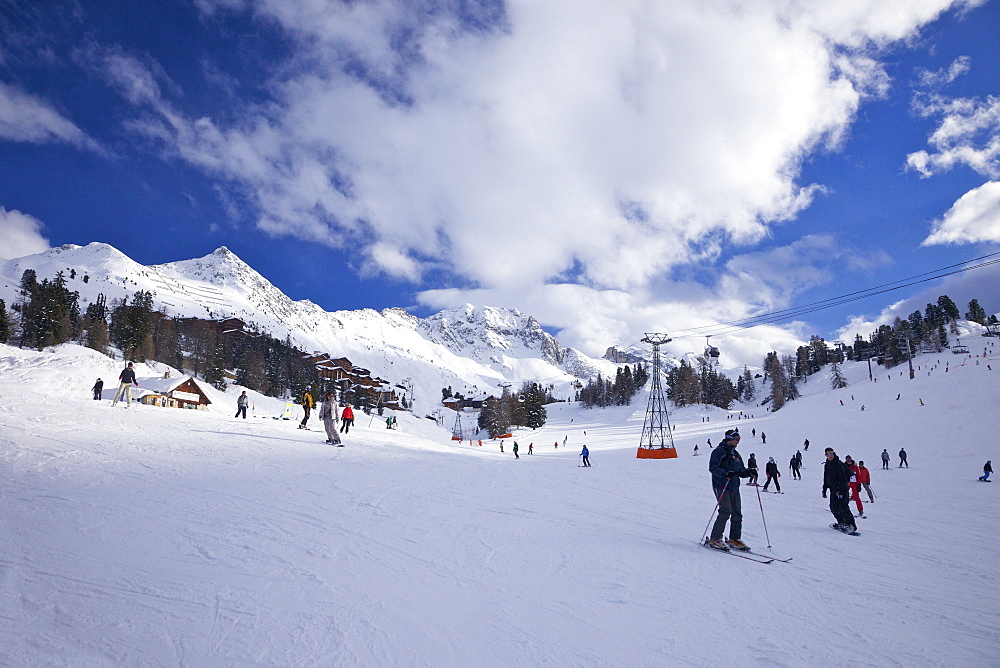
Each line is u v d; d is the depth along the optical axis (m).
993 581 7.40
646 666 4.37
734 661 4.53
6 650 4.03
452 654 4.41
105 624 4.55
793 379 187.00
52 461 11.30
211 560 6.21
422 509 9.91
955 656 4.80
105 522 7.28
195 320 189.62
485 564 6.88
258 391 114.50
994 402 52.81
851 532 10.94
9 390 24.27
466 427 178.25
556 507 11.56
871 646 4.96
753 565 7.68
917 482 25.66
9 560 5.70
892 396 72.38
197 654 4.17
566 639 4.81
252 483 10.95
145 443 15.20
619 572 6.91
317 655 4.25
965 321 187.88
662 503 13.67
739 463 8.80
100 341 97.38
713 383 181.50
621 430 126.00
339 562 6.50
